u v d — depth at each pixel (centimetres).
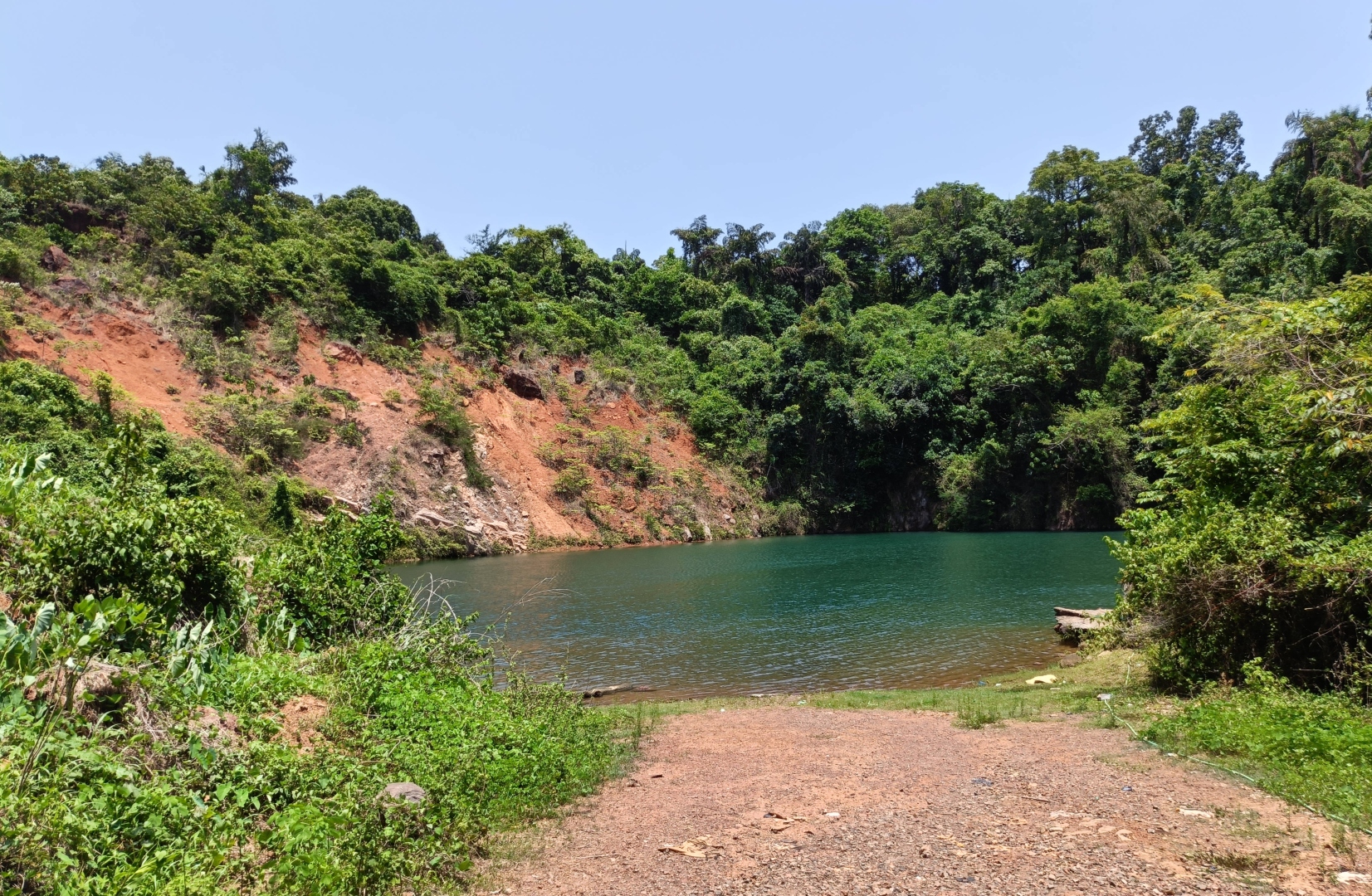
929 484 6431
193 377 4116
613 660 1795
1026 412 6022
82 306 4031
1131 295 6350
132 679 576
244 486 3550
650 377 6631
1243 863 489
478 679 1113
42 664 546
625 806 731
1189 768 729
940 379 6309
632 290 8000
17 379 3017
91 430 3069
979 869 505
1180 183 8231
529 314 6450
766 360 6850
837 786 757
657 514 5541
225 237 5050
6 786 417
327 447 4209
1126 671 1295
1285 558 946
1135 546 1234
